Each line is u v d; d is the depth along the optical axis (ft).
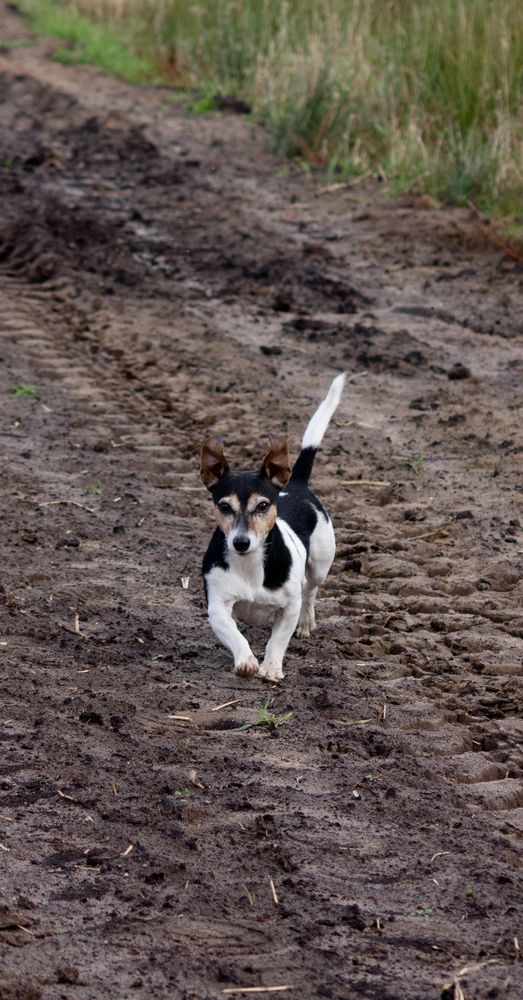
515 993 19.85
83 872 22.88
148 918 21.57
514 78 87.45
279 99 102.83
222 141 100.01
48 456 47.70
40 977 19.89
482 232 76.69
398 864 23.56
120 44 135.33
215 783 26.43
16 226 76.54
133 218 81.71
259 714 29.73
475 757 28.32
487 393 55.36
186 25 125.70
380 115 94.22
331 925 21.57
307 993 19.81
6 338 60.54
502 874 23.25
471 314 66.08
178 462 47.75
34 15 153.99
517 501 44.70
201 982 20.01
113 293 67.46
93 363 58.23
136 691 30.66
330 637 35.09
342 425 51.85
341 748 28.30
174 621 35.32
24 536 40.09
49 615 34.76
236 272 71.82
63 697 29.89
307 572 34.83
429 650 34.45
